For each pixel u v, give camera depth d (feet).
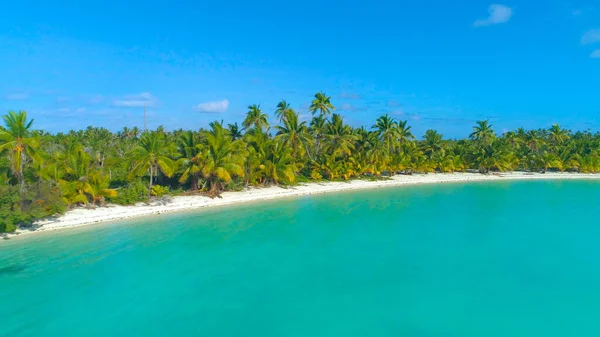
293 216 134.72
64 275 77.77
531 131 333.21
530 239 105.60
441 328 58.49
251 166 180.96
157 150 147.02
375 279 76.95
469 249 96.63
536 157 275.59
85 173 129.49
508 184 229.04
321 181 216.54
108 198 137.28
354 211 144.97
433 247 98.32
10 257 87.30
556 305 65.77
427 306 65.41
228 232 111.55
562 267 83.76
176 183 170.19
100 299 67.41
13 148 104.94
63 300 66.95
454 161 269.03
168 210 138.00
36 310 63.26
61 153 135.13
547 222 126.72
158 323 59.57
